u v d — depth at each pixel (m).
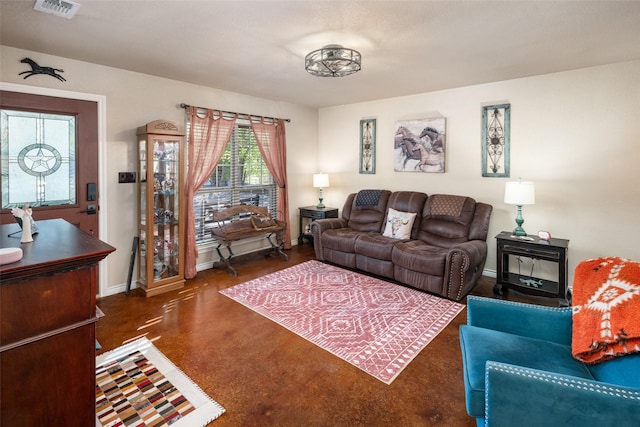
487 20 2.29
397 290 3.62
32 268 1.19
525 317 1.85
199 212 4.34
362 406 1.88
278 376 2.15
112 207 3.46
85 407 1.38
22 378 1.23
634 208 3.22
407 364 2.29
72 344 1.33
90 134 3.28
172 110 3.87
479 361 1.54
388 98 4.90
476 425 1.72
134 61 3.19
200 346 2.50
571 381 1.19
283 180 5.22
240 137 4.74
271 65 3.30
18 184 2.93
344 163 5.51
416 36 2.55
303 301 3.33
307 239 5.66
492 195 4.05
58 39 2.65
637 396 1.13
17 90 2.86
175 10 2.15
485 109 4.01
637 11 2.15
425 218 4.25
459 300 3.34
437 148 4.42
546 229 3.71
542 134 3.66
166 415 1.80
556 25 2.37
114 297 3.43
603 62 3.20
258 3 2.06
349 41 2.66
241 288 3.67
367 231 4.65
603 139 3.33
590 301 1.63
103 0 2.03
